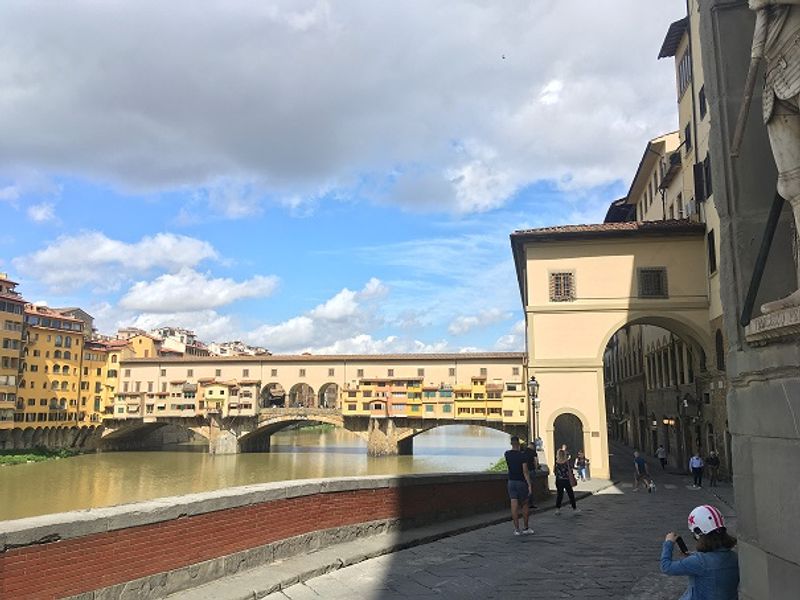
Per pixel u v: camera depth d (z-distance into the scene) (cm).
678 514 1642
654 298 3212
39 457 7606
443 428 18062
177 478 5938
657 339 4488
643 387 5050
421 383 7950
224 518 752
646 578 833
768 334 411
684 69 3562
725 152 494
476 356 8038
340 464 7044
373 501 1053
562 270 3312
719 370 3003
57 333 8850
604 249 3297
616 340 6438
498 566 896
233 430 8606
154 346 11925
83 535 581
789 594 387
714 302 3045
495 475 1486
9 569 518
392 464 6988
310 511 910
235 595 680
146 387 9256
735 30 505
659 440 4422
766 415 416
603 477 3092
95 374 9394
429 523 1197
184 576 684
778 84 408
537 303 3306
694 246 3222
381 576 824
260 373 8750
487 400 7544
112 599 602
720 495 2333
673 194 3903
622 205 5497
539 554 988
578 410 3180
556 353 3247
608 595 754
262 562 802
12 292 8381
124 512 623
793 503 383
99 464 7250
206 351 15812
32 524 542
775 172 479
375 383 8000
